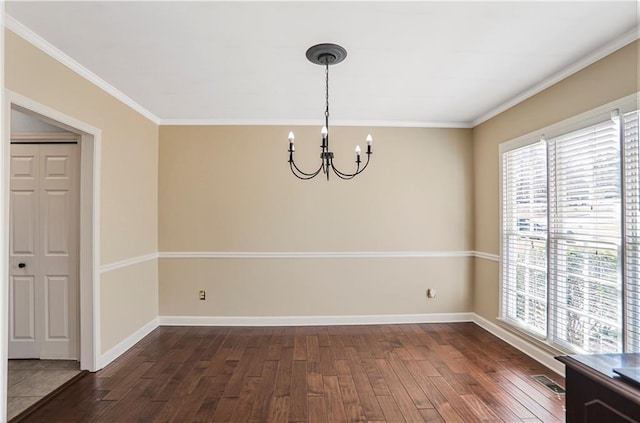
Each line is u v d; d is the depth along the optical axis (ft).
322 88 10.69
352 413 7.82
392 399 8.41
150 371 9.98
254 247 14.12
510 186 12.10
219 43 7.91
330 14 6.77
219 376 9.66
